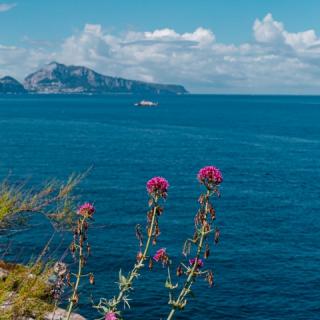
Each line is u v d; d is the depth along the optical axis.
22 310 5.54
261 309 25.59
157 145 97.88
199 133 126.38
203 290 27.23
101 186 55.47
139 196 50.88
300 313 25.36
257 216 44.59
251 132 131.25
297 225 41.94
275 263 32.34
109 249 33.22
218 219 43.12
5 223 6.48
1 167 64.69
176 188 56.12
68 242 32.19
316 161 80.12
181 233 38.12
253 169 71.38
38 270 5.89
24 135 108.00
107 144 96.56
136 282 27.53
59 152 81.94
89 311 22.89
